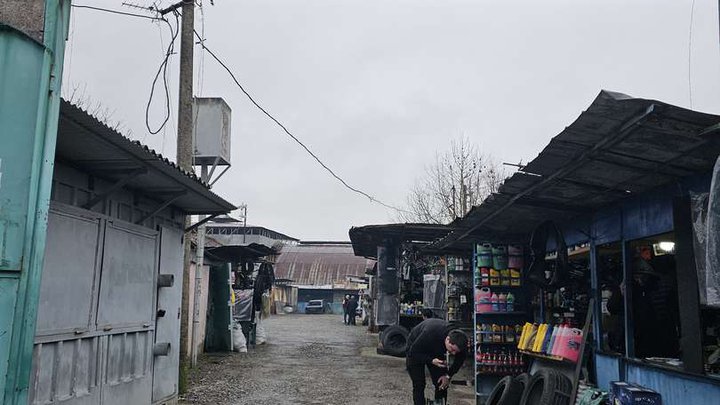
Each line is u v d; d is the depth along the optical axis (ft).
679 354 20.15
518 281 31.14
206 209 28.48
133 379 22.59
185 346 30.96
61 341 17.69
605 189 19.88
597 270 23.13
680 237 16.65
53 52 12.41
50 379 17.16
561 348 22.82
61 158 18.21
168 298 26.55
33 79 11.89
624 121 13.52
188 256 31.65
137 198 23.44
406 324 56.44
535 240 26.89
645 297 21.52
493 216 26.13
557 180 19.31
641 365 19.02
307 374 38.68
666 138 14.15
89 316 19.30
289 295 159.63
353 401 29.68
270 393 31.42
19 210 11.50
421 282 56.80
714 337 17.04
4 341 11.15
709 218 13.50
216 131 37.86
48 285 17.07
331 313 163.22
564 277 25.26
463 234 31.99
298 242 200.44
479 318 31.42
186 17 32.22
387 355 51.24
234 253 56.90
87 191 19.75
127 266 22.24
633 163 16.57
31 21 12.26
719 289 13.19
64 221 17.98
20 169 11.57
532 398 22.33
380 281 54.75
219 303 50.65
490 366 30.22
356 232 52.08
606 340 22.47
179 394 30.30
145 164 19.17
